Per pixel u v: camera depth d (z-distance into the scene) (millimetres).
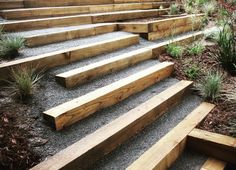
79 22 4965
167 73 3838
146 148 2523
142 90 3422
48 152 2229
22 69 2906
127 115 2770
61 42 4059
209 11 6574
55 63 3316
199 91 3598
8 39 3445
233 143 2545
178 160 2594
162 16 6520
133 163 2293
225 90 3467
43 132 2414
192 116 3055
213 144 2592
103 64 3395
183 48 4477
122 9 6422
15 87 2801
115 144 2479
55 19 4625
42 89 2920
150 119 2904
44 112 2504
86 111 2707
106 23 5035
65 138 2404
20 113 2559
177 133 2723
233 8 6383
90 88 3092
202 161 2588
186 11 6762
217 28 5289
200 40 5047
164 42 4680
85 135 2469
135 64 3902
